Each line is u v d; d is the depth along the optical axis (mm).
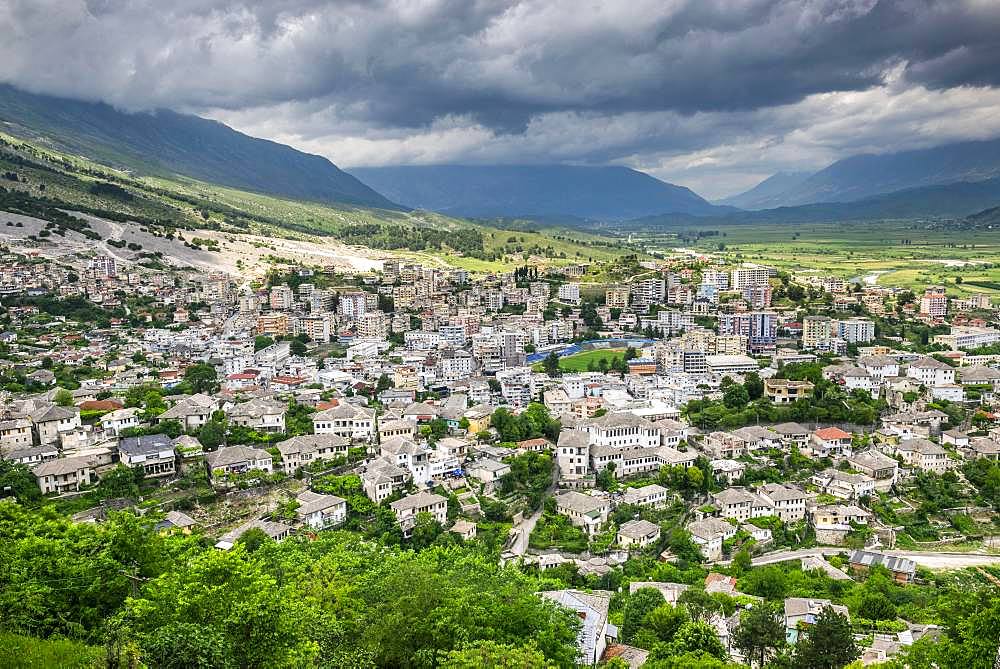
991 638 93438
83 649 78125
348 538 166375
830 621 131000
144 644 74812
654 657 139000
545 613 108688
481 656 82625
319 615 93125
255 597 83062
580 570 196375
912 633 159250
